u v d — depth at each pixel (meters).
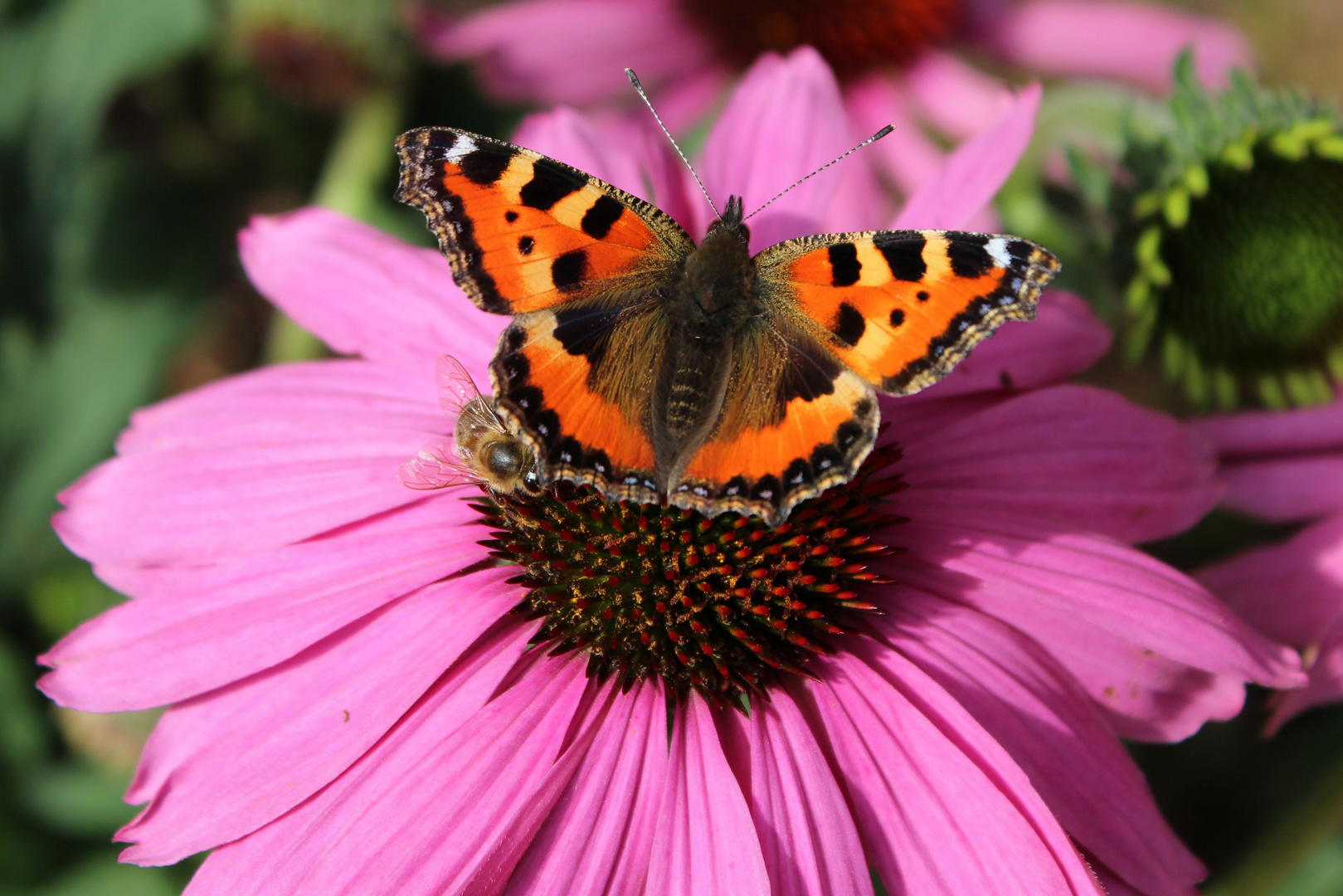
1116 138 0.27
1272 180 0.25
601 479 0.21
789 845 0.21
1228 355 0.25
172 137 0.32
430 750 0.21
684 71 0.30
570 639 0.22
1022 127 0.22
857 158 0.29
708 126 0.30
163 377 0.31
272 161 0.31
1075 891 0.20
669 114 0.30
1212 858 0.29
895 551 0.22
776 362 0.21
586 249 0.21
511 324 0.21
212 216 0.31
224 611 0.22
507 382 0.21
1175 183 0.25
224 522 0.22
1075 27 0.31
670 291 0.21
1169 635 0.21
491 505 0.22
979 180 0.23
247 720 0.21
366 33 0.28
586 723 0.21
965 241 0.21
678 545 0.22
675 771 0.21
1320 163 0.25
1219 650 0.21
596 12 0.30
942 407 0.23
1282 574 0.24
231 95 0.30
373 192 0.30
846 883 0.20
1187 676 0.22
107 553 0.22
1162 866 0.21
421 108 0.32
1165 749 0.29
